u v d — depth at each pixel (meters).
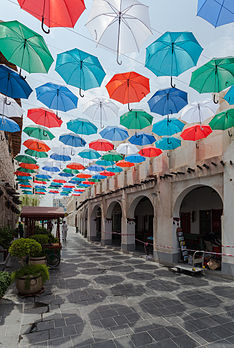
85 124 7.39
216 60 4.41
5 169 12.91
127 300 5.87
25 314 4.99
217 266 8.71
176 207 10.29
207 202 12.68
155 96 5.81
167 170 10.76
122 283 7.39
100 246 17.23
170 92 5.64
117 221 22.53
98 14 3.49
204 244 11.80
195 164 9.20
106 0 3.40
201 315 5.00
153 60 4.20
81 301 5.78
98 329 4.35
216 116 6.59
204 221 12.83
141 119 6.75
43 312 5.10
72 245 17.70
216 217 12.04
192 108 6.47
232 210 7.72
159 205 11.13
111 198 17.00
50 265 9.77
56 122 6.45
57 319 4.76
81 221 29.86
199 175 8.98
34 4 2.96
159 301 5.81
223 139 8.20
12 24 3.38
